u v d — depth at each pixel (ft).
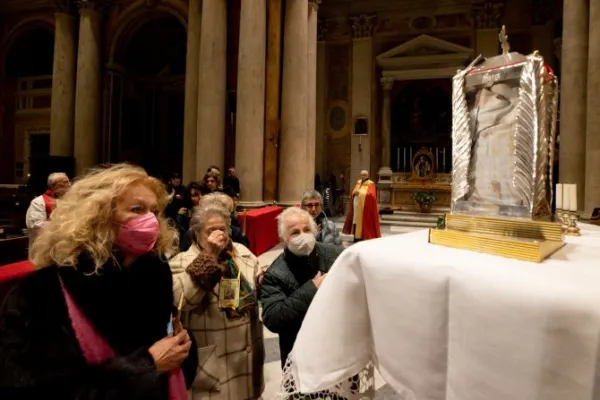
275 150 30.60
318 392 3.92
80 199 3.64
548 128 4.02
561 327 2.52
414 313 3.30
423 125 52.54
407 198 49.32
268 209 26.48
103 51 41.93
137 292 3.67
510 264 3.14
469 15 48.65
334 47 53.62
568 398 2.49
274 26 30.78
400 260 3.44
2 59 50.29
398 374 3.40
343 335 3.70
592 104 22.80
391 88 51.57
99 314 3.38
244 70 27.94
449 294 3.13
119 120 43.62
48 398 3.05
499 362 2.76
